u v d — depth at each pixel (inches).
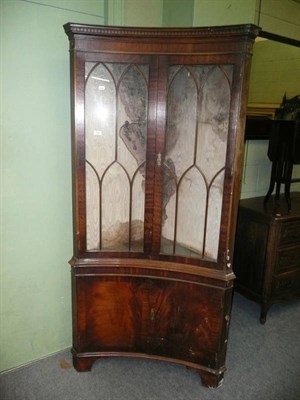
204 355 68.8
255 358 80.0
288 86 105.7
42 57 64.4
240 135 57.9
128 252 66.6
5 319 71.2
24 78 63.3
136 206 66.0
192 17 71.1
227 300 65.1
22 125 64.9
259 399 67.6
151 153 61.2
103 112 61.0
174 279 66.4
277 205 99.6
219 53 55.3
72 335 75.5
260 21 95.8
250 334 89.8
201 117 60.2
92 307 68.8
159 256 66.2
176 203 64.6
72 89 58.7
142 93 60.0
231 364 77.7
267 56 99.1
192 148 62.2
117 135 62.3
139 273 67.1
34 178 68.3
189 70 58.2
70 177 72.6
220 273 63.2
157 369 75.0
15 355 74.0
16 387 68.6
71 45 57.3
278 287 97.3
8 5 59.2
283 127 93.4
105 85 59.8
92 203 64.7
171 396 67.7
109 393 67.8
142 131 61.7
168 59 57.2
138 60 57.8
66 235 75.0
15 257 69.7
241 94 55.7
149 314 69.4
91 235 66.0
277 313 101.2
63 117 69.1
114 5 69.1
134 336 71.1
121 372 73.7
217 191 61.7
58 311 77.7
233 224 62.0
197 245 66.0
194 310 67.1
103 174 63.7
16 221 68.2
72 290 68.8
